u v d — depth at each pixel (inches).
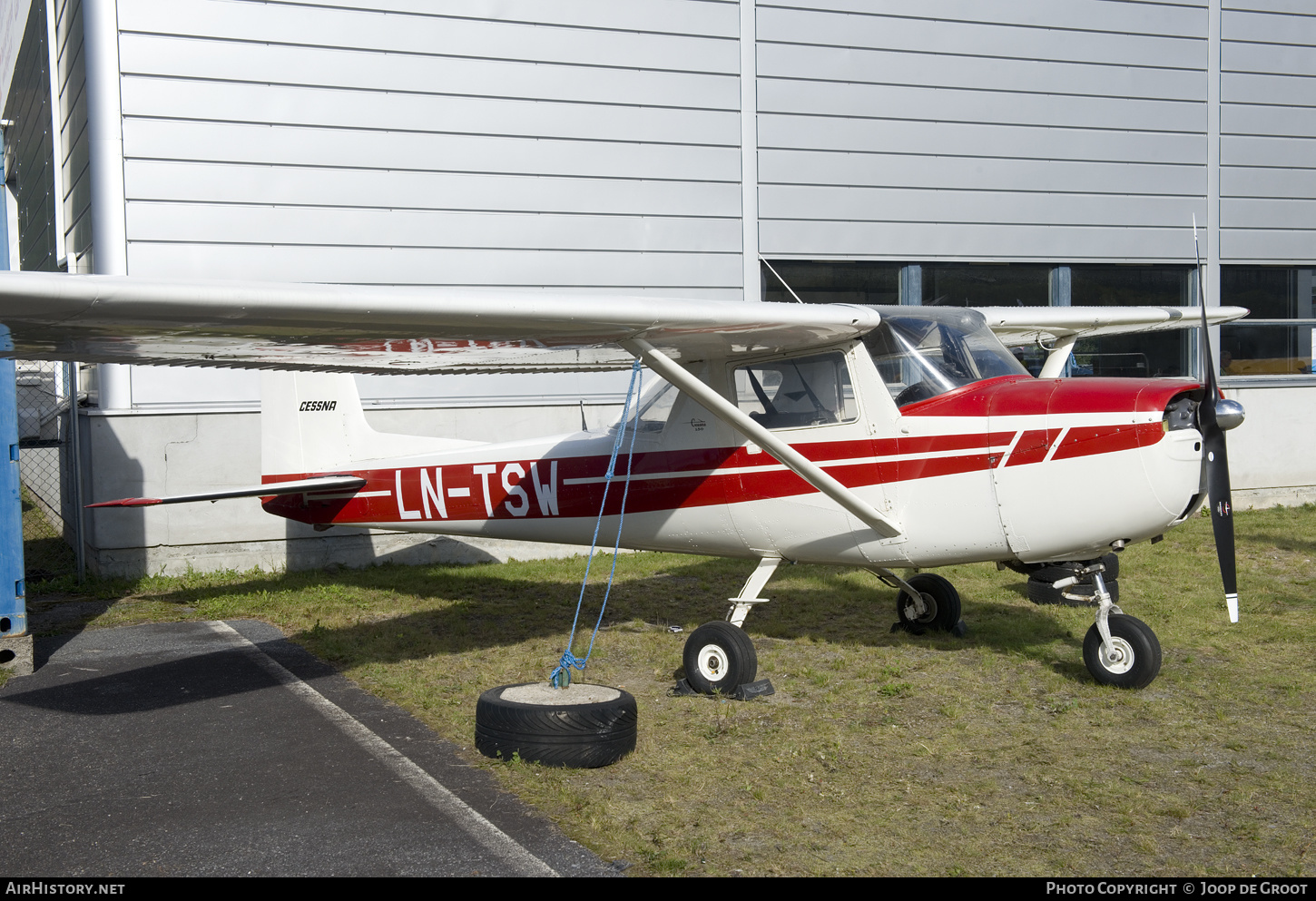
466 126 340.8
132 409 307.7
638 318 165.2
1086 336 297.0
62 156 374.0
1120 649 182.1
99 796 135.7
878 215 394.3
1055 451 173.5
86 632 242.1
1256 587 271.0
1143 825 122.7
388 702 181.6
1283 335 464.8
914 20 394.6
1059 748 151.6
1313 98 456.4
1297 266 462.9
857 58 387.9
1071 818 125.2
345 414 267.9
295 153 321.7
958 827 123.0
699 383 183.5
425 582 305.1
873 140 392.2
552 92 350.6
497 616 257.3
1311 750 148.8
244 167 316.2
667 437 217.6
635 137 361.7
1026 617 241.0
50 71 380.5
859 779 140.0
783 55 378.9
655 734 161.6
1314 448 437.1
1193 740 153.9
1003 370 192.9
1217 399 177.8
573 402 359.6
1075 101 419.8
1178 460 167.8
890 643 221.1
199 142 310.7
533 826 124.0
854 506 186.7
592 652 218.2
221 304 130.9
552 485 235.9
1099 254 427.8
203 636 236.5
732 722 167.6
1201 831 120.6
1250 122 447.8
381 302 143.6
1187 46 434.9
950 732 159.6
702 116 369.7
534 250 351.3
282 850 117.0
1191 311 289.3
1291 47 451.5
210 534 315.3
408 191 335.3
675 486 216.1
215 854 116.3
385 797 134.2
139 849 117.9
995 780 138.5
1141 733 157.6
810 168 384.5
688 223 370.0
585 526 233.3
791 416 200.2
